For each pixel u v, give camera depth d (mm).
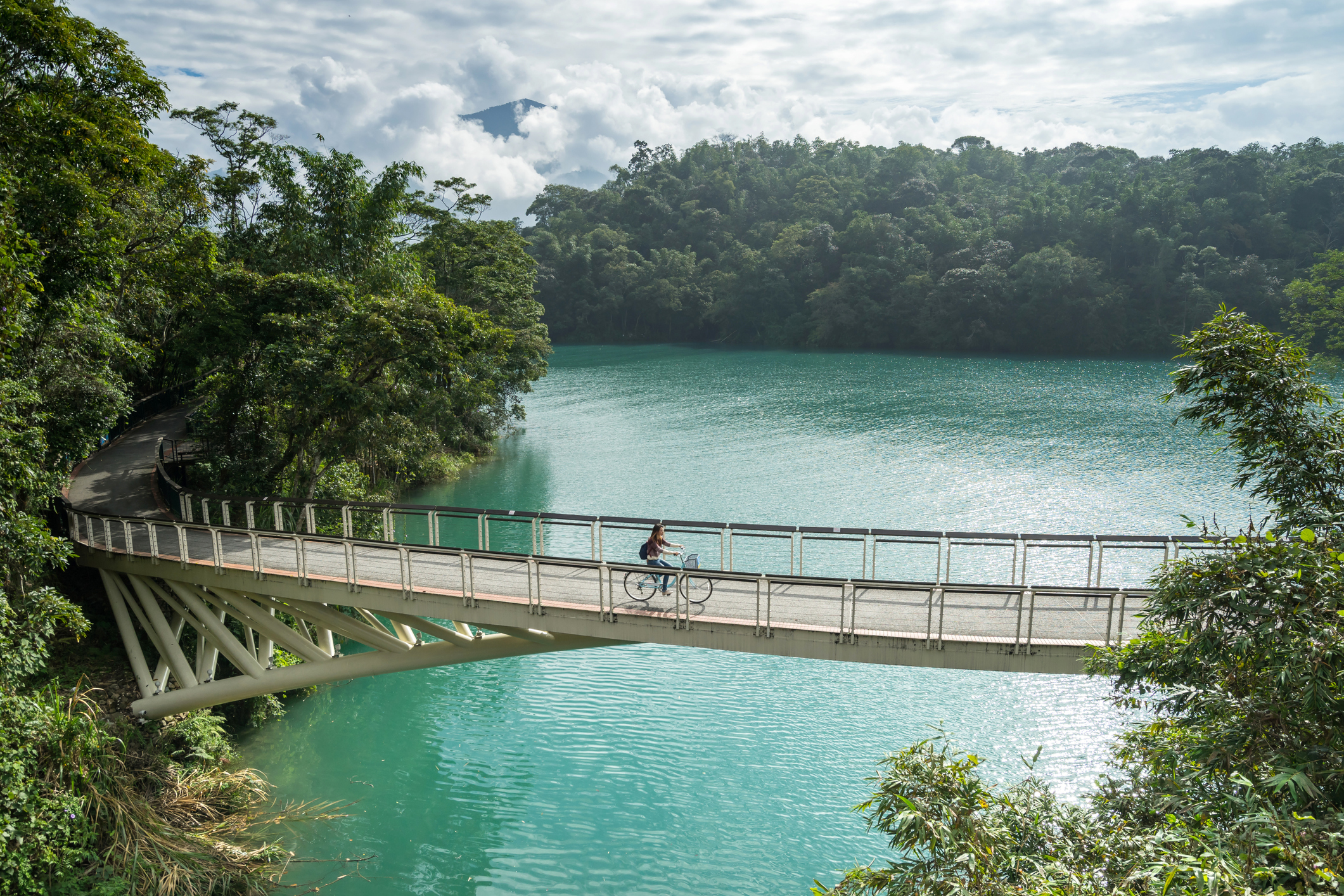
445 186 53219
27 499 18031
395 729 22844
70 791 14133
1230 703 7496
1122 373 96625
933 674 26094
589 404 80625
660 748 21656
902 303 131125
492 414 58969
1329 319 63875
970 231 139000
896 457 52938
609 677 26156
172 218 27062
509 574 19047
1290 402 9062
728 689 25141
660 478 48469
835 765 20656
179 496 24828
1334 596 7105
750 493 44312
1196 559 8234
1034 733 22047
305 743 22000
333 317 27594
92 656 21406
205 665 20797
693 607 16547
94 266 19016
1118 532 36344
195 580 19547
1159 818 8164
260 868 15906
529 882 16469
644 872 16672
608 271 159375
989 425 64125
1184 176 134750
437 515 21438
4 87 18438
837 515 39562
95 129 19016
